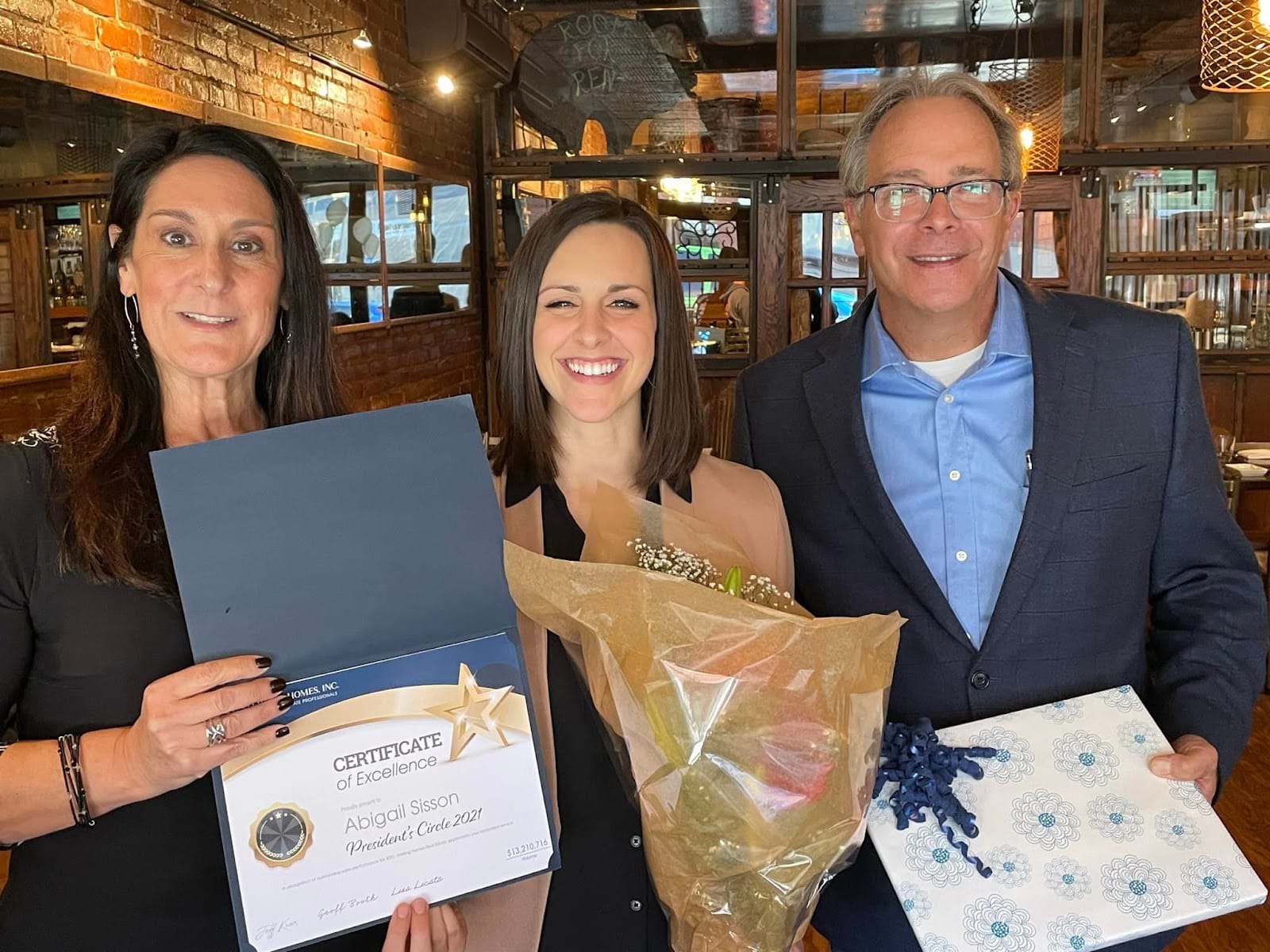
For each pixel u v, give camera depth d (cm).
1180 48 436
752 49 455
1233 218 457
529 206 498
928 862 107
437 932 100
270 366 126
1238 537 138
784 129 455
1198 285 464
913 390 144
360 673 97
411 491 101
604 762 116
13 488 104
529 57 473
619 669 99
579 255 122
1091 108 440
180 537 95
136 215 112
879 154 139
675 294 128
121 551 102
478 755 99
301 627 96
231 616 95
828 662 99
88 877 102
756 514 134
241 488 96
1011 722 121
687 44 459
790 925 102
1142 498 137
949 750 113
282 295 122
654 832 102
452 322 473
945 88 139
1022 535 134
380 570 100
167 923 102
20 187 209
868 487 139
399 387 416
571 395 122
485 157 495
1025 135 407
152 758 91
